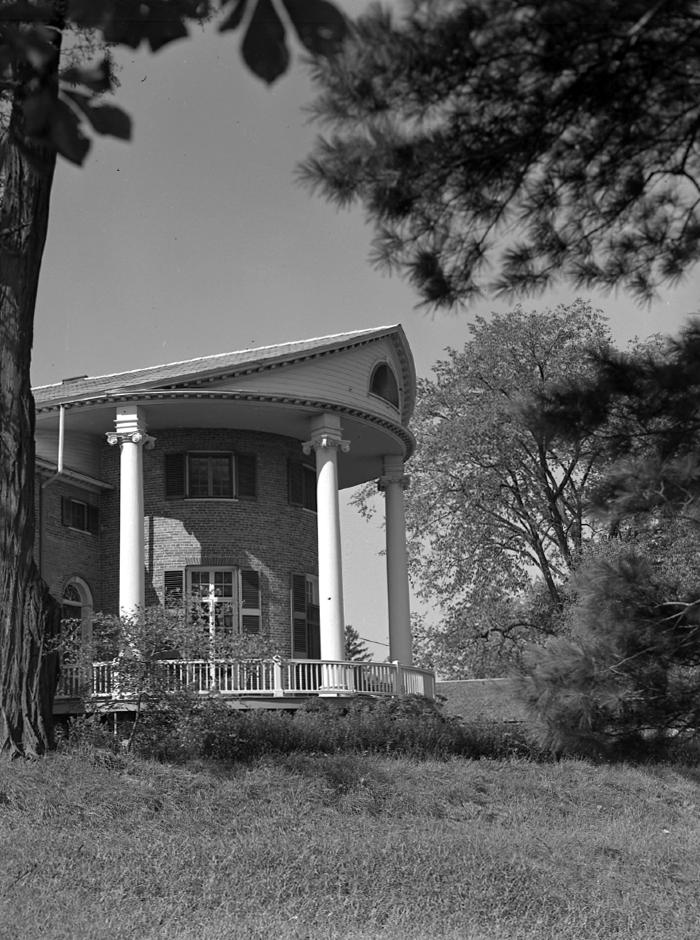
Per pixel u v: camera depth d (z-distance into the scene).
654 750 14.54
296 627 32.19
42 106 3.21
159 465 31.77
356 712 26.31
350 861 14.36
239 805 17.08
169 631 21.11
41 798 15.60
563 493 43.41
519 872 14.51
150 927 11.30
